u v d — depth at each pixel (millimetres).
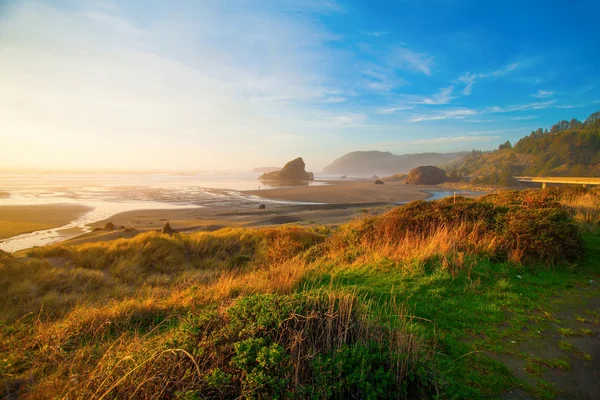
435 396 2594
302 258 8883
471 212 8047
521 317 4180
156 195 60969
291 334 2869
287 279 5770
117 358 2895
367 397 2381
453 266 5887
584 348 3479
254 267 10055
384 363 2801
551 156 141000
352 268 6555
